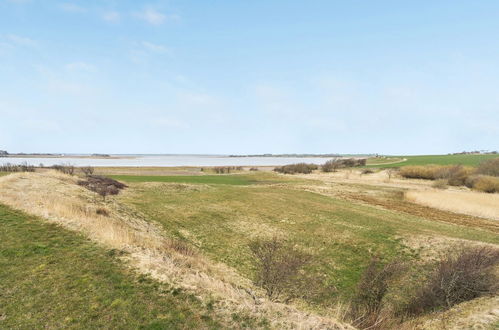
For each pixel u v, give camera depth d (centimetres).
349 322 1080
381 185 5688
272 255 1478
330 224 2570
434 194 4397
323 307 1281
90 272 1037
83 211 1820
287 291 1351
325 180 6612
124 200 3116
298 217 2817
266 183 6166
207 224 2530
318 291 1435
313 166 10469
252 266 1750
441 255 1814
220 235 2283
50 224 1477
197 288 1009
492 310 1005
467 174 6044
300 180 6588
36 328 735
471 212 3419
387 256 1903
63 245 1248
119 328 763
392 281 1430
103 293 913
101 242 1313
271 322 862
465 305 1091
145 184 4319
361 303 1296
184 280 1055
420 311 1177
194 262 1378
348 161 11600
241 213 2944
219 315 868
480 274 1223
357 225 2531
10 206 1691
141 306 866
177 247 1667
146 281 1012
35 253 1148
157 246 1442
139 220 2342
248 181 6494
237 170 9906
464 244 1892
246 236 2273
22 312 791
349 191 4884
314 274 1648
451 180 6081
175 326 794
